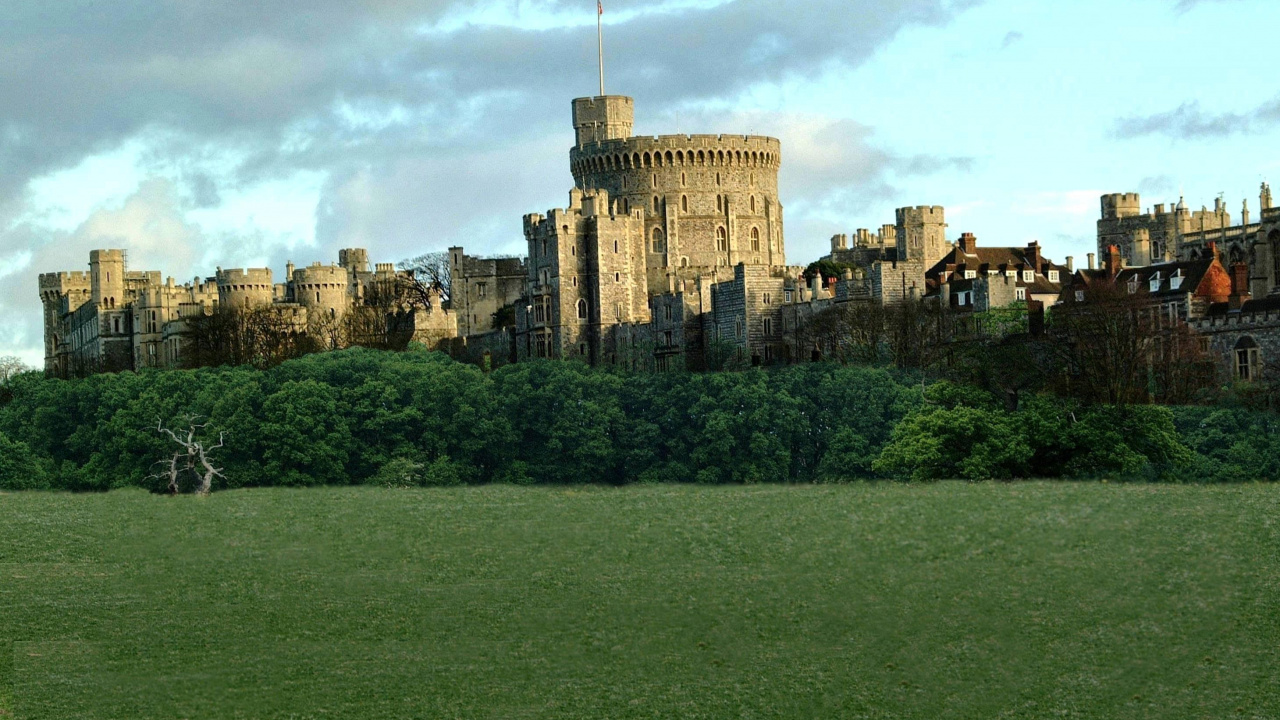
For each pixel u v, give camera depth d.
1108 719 108.62
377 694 115.06
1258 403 189.25
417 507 164.25
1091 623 120.88
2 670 120.00
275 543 149.00
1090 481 159.75
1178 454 167.62
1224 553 131.62
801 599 128.62
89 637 125.94
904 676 115.19
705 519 151.38
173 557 145.00
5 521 158.38
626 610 128.50
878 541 140.38
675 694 114.00
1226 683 112.19
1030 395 173.75
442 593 133.75
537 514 157.88
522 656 120.69
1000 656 117.25
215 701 114.50
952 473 166.12
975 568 132.62
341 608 131.00
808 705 111.81
